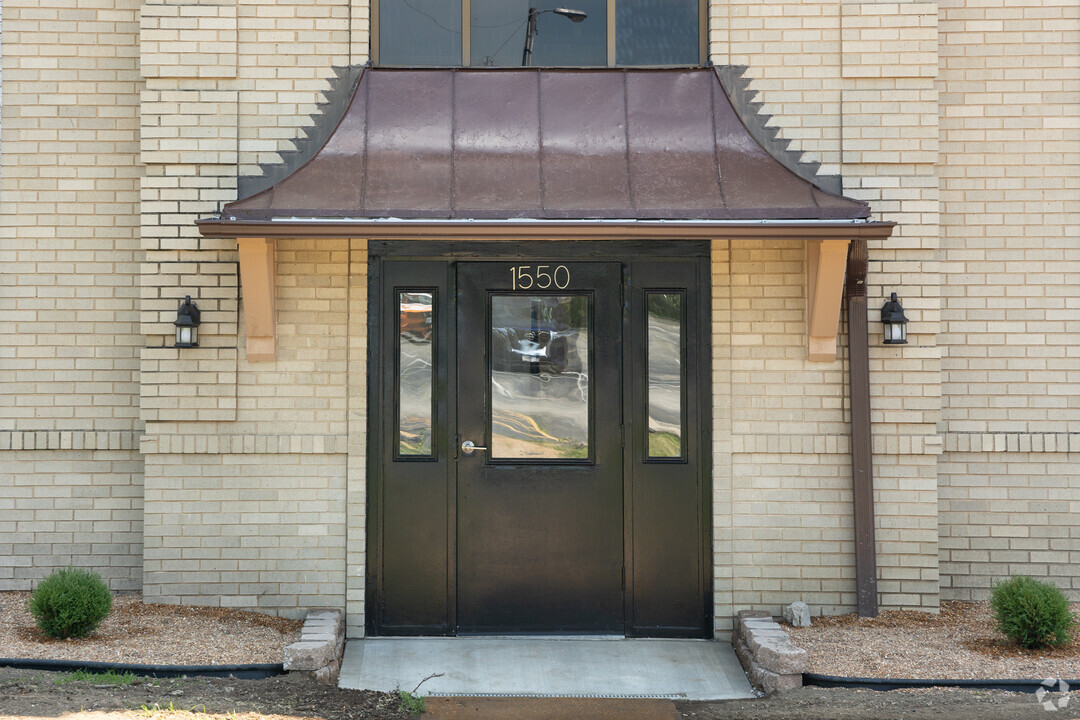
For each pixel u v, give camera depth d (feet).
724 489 23.26
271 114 23.32
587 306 23.63
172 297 23.12
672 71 23.62
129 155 24.40
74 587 20.45
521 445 23.48
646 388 23.45
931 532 23.30
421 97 23.20
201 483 23.04
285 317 23.20
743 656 21.50
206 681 18.51
